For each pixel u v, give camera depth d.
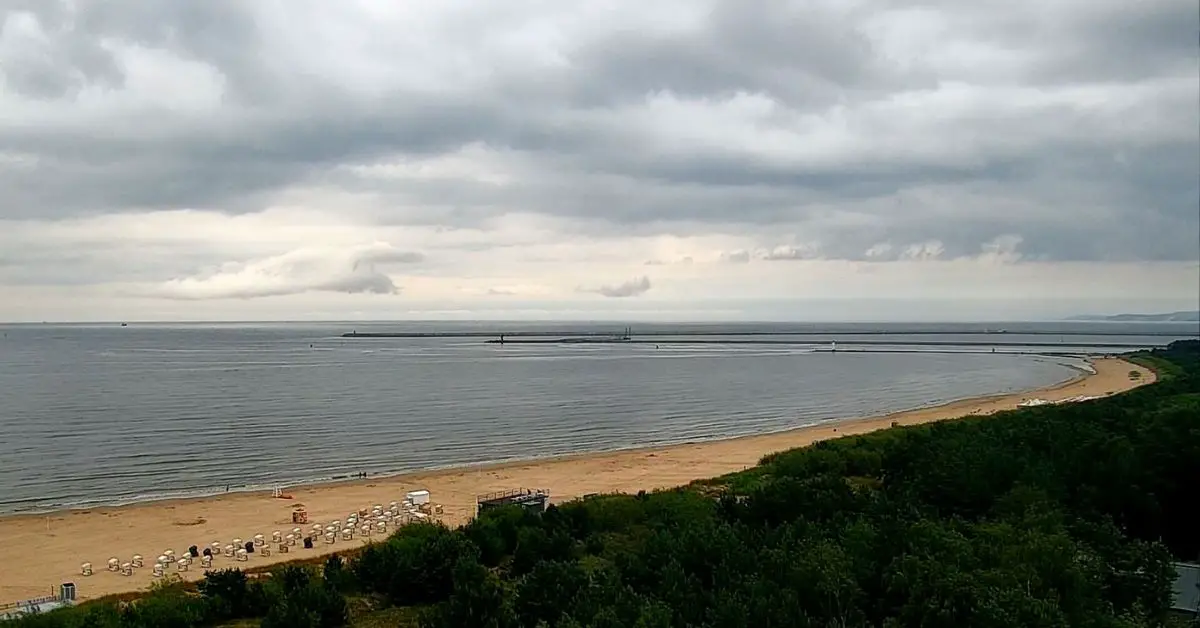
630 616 34.66
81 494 84.69
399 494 83.69
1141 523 54.22
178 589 49.41
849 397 182.38
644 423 141.75
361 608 46.53
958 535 43.03
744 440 120.06
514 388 196.38
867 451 77.81
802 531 45.59
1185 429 65.69
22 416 138.88
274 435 123.62
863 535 43.03
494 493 81.56
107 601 49.53
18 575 57.59
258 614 45.72
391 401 167.25
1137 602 39.97
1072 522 47.97
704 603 36.94
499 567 52.38
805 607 37.69
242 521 72.88
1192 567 46.16
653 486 85.44
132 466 99.25
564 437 126.12
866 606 38.66
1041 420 82.69
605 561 49.50
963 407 153.38
